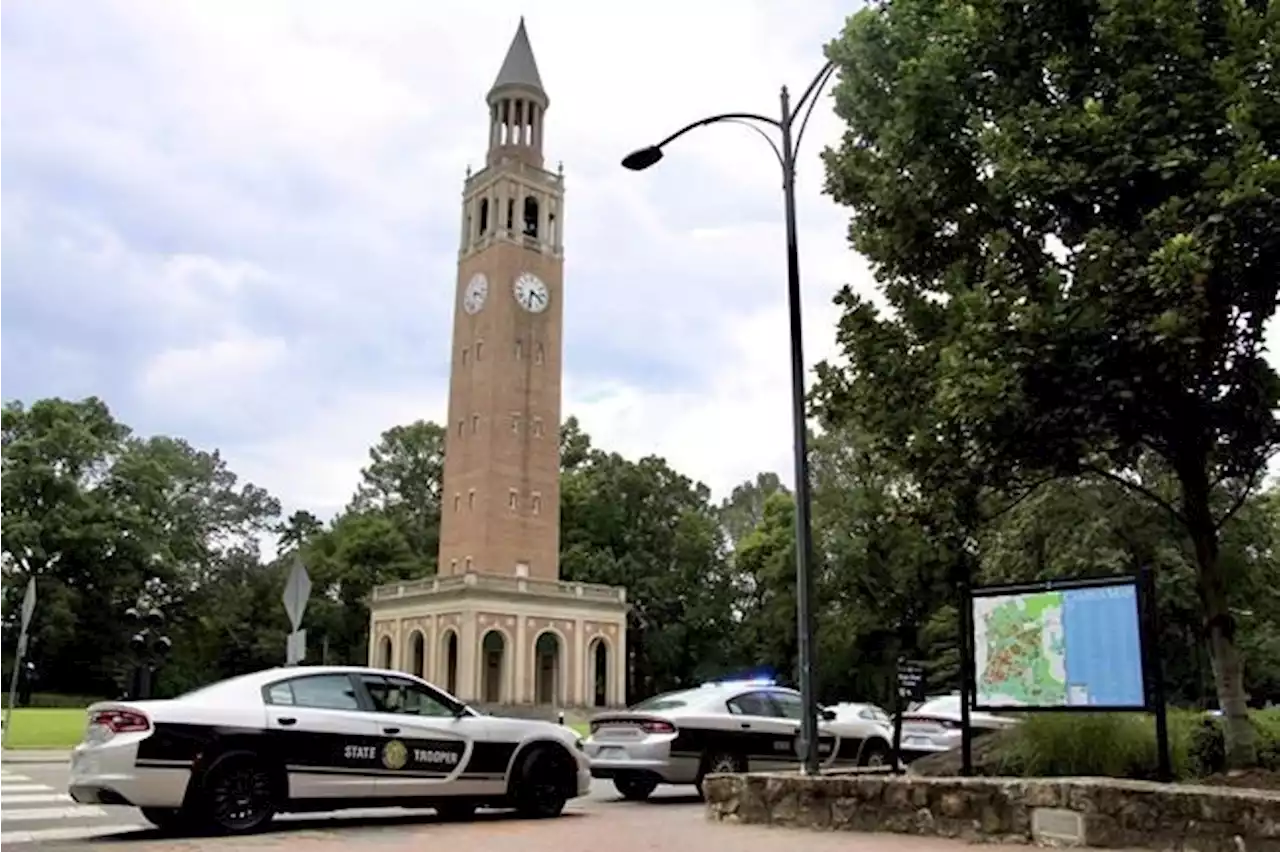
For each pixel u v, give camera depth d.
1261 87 9.05
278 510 85.06
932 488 11.48
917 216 11.38
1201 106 9.27
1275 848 7.88
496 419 60.53
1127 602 9.91
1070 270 10.02
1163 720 9.57
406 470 81.88
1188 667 32.66
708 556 70.75
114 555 68.56
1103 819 8.79
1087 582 10.21
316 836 9.99
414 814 12.42
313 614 70.88
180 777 9.90
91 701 63.84
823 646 45.38
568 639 58.31
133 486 70.31
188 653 72.69
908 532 15.27
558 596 58.31
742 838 9.67
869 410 12.23
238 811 10.19
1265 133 8.98
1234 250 8.77
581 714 56.06
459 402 63.09
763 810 11.01
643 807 13.70
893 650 34.88
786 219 12.31
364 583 72.19
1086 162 9.56
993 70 10.78
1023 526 27.72
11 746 22.72
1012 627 10.68
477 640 54.66
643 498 72.56
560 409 63.53
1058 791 9.09
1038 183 9.69
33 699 61.72
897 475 14.26
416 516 80.81
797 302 12.09
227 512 82.94
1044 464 10.52
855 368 12.41
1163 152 9.20
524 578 57.22
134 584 68.56
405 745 11.21
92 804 9.95
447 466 62.91
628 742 14.41
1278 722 13.61
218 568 79.50
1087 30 10.27
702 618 68.56
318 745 10.67
